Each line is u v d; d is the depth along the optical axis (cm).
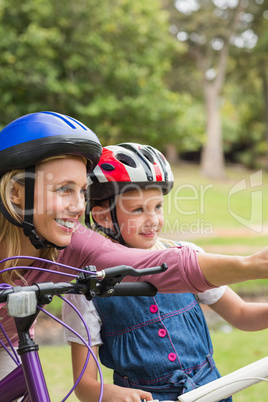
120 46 1794
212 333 758
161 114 1750
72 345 265
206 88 3938
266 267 191
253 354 634
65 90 1630
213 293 281
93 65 1678
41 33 1605
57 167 202
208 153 3866
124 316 267
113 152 277
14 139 201
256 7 3931
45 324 733
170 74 3972
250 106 4778
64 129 201
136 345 263
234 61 4253
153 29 1858
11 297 162
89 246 234
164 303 273
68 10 1689
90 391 246
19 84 1650
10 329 257
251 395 507
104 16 1706
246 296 927
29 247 223
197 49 3884
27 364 171
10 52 1645
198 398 204
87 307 265
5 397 203
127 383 262
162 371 257
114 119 1698
